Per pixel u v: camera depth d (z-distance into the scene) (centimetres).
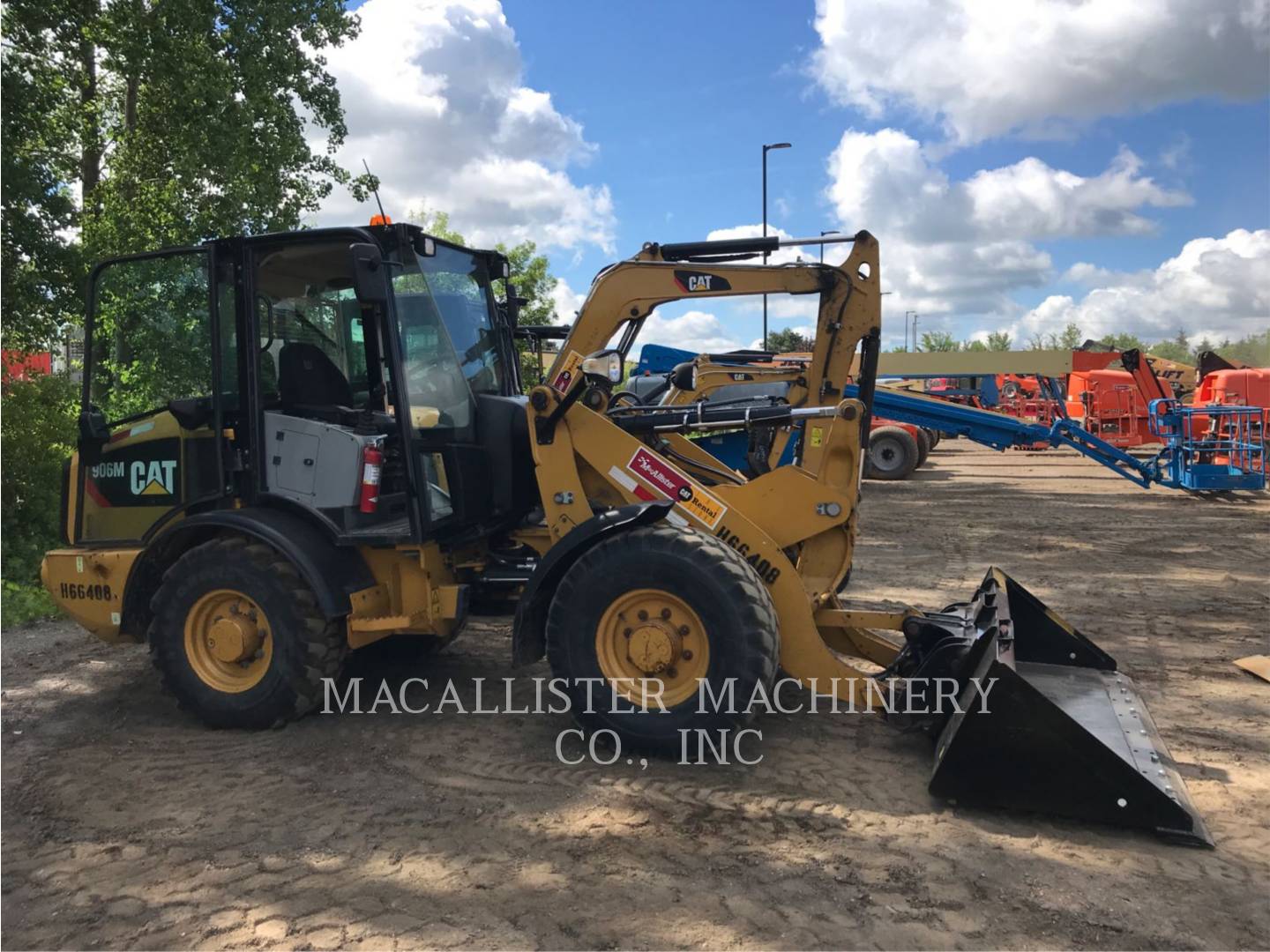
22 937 266
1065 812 324
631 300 440
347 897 284
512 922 268
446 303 466
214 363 429
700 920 268
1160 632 596
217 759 395
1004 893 281
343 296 471
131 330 449
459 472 445
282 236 419
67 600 467
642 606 381
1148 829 316
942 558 880
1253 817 333
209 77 1302
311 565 408
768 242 451
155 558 448
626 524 380
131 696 485
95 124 1445
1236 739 410
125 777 379
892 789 355
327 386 455
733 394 995
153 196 1302
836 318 438
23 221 1116
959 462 2019
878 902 277
